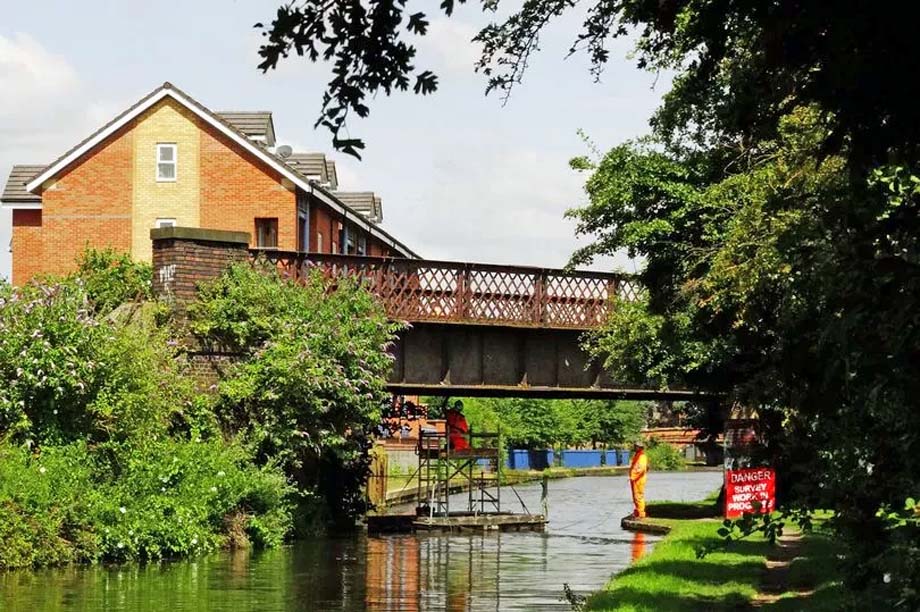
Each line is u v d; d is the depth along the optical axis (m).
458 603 17.77
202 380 29.23
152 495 24.75
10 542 21.61
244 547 26.42
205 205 48.81
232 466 26.69
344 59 6.46
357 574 21.72
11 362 24.19
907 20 5.22
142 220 49.16
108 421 25.25
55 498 22.67
